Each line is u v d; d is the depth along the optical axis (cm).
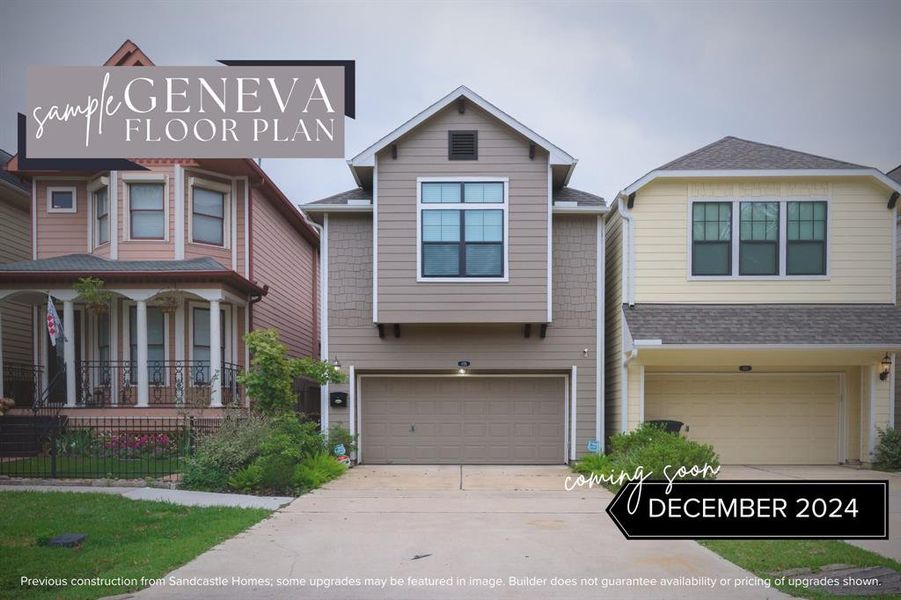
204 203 1631
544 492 1090
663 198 1459
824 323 1378
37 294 1489
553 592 587
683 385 1484
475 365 1449
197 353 1595
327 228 1477
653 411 1481
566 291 1460
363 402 1485
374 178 1398
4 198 1725
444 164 1397
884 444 1375
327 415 1449
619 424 1437
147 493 1019
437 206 1393
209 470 1079
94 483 1082
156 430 1361
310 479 1120
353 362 1458
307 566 658
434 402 1486
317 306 2342
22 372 1577
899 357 1647
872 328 1362
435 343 1456
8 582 600
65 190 1639
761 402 1482
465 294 1381
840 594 583
